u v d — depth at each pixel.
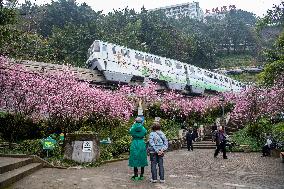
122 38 70.56
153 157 7.58
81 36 59.66
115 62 31.39
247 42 118.94
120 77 31.36
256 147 19.44
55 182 7.16
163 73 36.53
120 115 20.73
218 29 121.06
